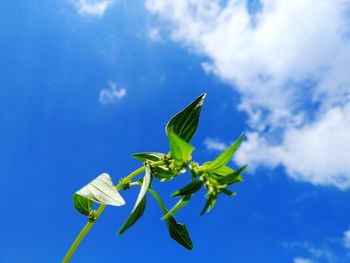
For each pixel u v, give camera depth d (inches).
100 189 7.4
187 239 8.1
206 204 6.4
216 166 6.7
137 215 6.7
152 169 7.6
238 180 6.8
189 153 6.7
